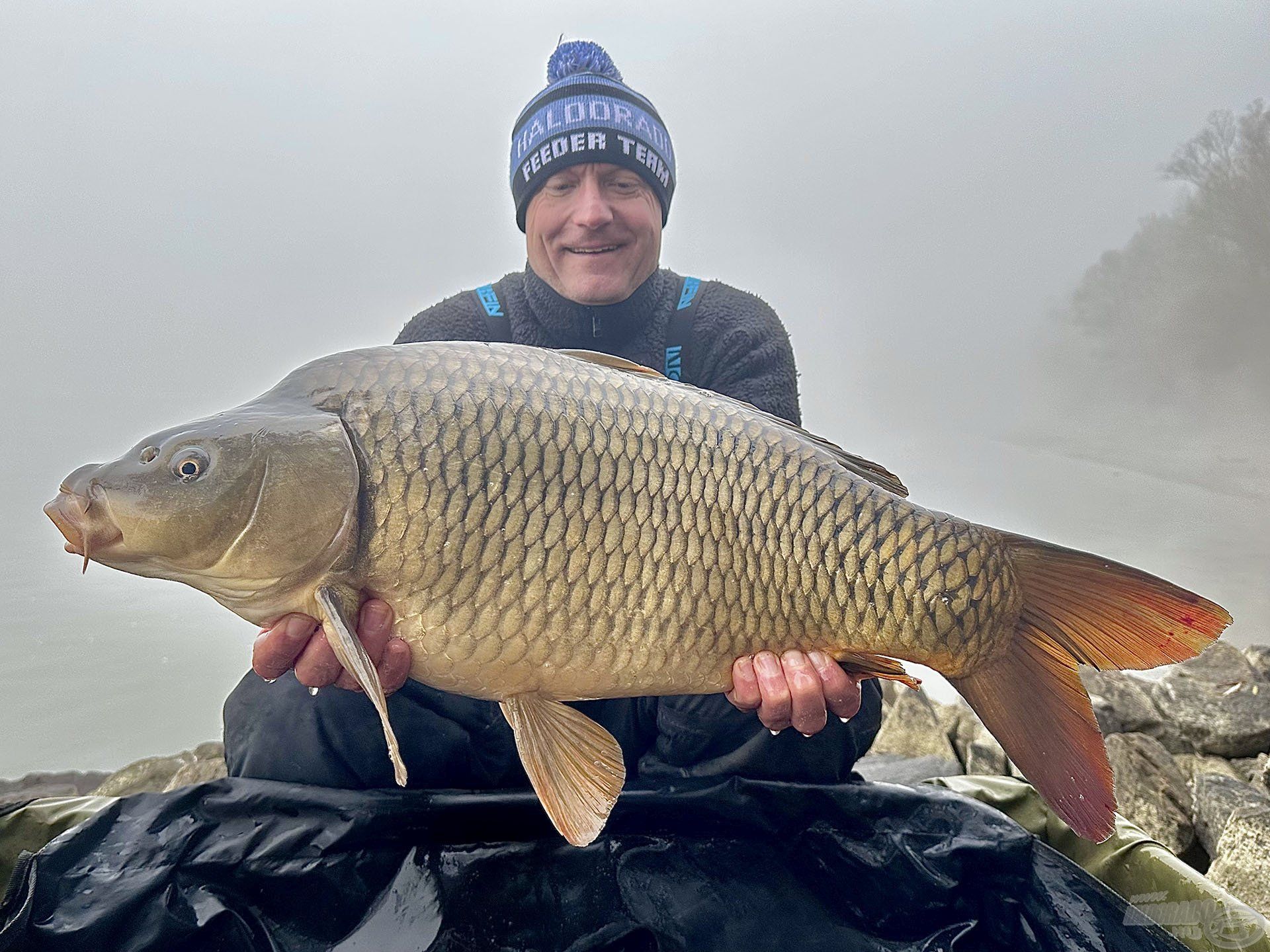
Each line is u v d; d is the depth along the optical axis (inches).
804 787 31.2
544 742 27.8
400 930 27.0
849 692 28.9
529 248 46.0
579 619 26.8
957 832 30.3
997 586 29.2
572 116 43.2
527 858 28.6
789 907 29.1
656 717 36.7
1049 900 28.9
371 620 26.0
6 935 24.7
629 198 44.0
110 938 25.2
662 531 27.2
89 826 27.2
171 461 25.7
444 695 33.1
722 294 45.9
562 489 26.5
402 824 28.2
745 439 28.5
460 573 26.0
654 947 28.0
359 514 25.7
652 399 28.2
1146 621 28.7
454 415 26.0
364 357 27.0
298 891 27.2
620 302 44.5
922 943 29.0
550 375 27.5
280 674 27.5
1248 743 59.5
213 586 26.3
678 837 30.7
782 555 28.1
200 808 28.0
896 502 29.0
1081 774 28.4
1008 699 29.4
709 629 27.9
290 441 25.7
